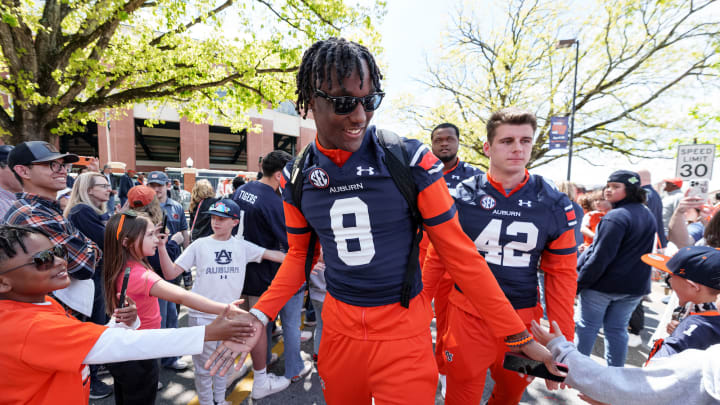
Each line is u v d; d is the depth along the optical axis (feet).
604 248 7.08
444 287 5.95
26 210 5.78
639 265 7.16
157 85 24.04
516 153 4.86
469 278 3.55
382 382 3.59
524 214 4.94
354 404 4.07
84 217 7.80
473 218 5.22
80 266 6.15
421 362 3.59
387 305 3.55
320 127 3.20
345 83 2.83
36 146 6.17
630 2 35.50
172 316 10.01
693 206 9.55
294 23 22.68
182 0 21.08
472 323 4.99
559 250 5.04
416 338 3.61
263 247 8.05
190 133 76.89
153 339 3.54
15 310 3.40
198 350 3.67
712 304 4.24
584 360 3.58
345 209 3.43
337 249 3.62
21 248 3.41
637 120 38.78
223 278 7.21
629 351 10.47
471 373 5.08
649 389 3.14
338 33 23.32
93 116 27.45
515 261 5.09
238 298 7.52
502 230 5.03
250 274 7.93
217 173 57.93
